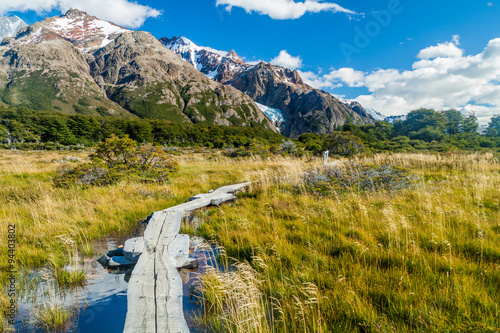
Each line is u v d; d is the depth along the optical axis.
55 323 2.73
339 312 2.69
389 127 102.50
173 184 11.12
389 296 2.88
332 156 26.09
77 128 95.31
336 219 5.66
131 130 98.88
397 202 6.83
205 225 5.89
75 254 4.56
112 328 2.71
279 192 8.72
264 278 3.41
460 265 3.44
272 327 2.56
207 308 3.03
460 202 6.71
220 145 69.31
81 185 9.69
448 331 2.26
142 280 3.27
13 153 42.56
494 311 2.49
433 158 16.05
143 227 6.14
